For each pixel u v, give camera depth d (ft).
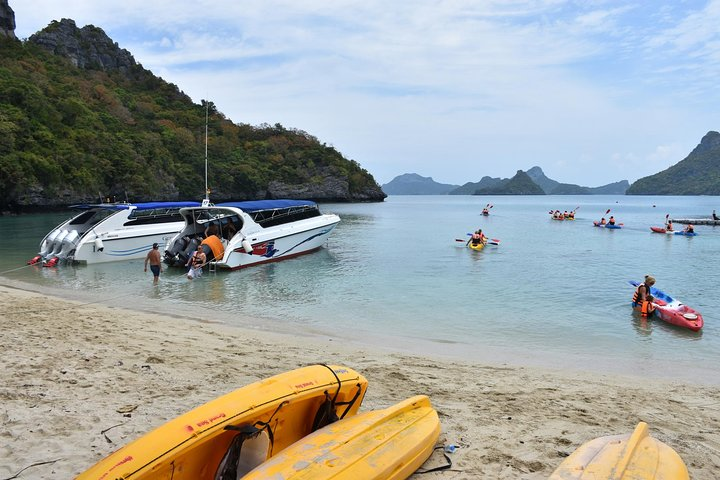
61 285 50.49
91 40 437.58
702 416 19.11
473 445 15.26
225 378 21.07
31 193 182.70
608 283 54.65
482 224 156.66
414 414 14.89
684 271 64.49
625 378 24.75
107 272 58.85
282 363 24.17
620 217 208.23
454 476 13.32
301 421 13.82
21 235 103.24
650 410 19.48
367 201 428.15
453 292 48.96
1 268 61.11
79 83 307.17
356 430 13.15
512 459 14.35
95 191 209.26
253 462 12.46
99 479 9.70
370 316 38.99
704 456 15.20
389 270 62.39
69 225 68.44
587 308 42.57
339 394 14.35
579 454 12.24
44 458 13.61
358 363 24.98
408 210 278.05
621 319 38.75
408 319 38.22
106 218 65.00
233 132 396.37
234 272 60.03
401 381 22.04
